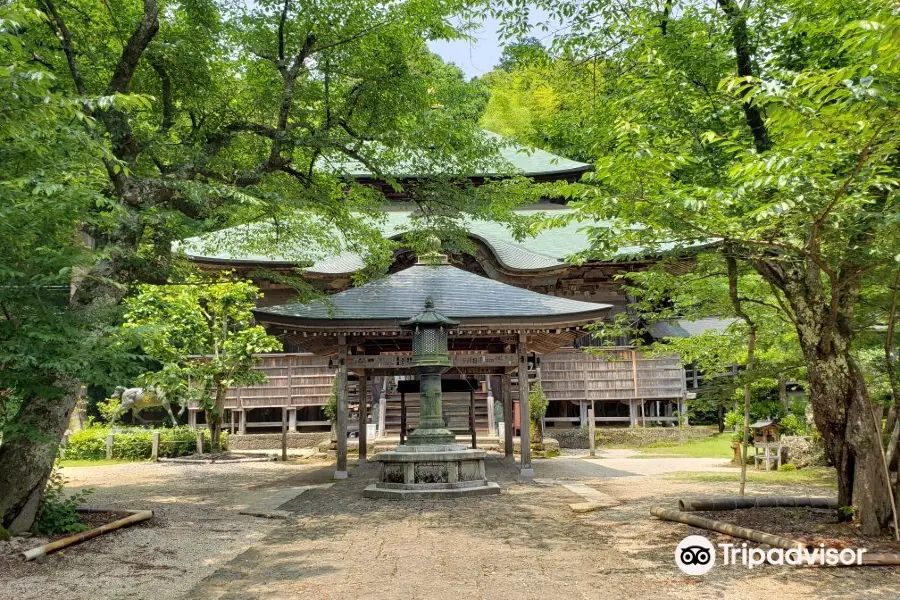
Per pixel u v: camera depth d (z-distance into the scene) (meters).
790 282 7.63
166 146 10.80
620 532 8.01
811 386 7.50
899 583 5.64
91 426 23.16
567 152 15.07
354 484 12.98
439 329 11.98
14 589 5.82
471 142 14.27
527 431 14.30
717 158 8.86
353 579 6.11
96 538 7.82
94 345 6.97
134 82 12.51
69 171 7.31
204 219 16.28
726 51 9.37
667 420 24.44
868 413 7.12
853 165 6.27
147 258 10.13
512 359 14.30
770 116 5.22
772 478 13.50
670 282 9.71
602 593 5.59
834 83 4.84
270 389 22.20
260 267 21.80
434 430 11.74
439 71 16.98
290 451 20.95
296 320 13.31
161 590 5.85
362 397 18.09
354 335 14.34
